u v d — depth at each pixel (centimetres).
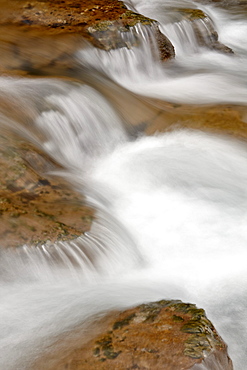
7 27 1033
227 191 715
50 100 789
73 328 452
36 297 493
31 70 901
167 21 1212
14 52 943
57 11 1094
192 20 1232
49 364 414
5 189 596
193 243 623
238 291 556
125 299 493
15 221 550
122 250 572
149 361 411
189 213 671
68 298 492
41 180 634
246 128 851
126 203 681
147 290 523
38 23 1051
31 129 740
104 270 541
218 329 509
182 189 715
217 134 835
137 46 1056
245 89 1052
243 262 597
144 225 642
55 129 764
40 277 516
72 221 570
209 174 746
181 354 416
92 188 681
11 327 456
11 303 484
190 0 1574
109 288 515
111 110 848
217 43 1245
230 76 1123
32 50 960
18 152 655
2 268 511
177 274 571
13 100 768
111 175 740
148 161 769
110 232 580
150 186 718
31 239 531
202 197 702
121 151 803
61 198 614
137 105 901
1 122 709
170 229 641
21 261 518
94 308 477
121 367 407
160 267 580
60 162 727
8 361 420
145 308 470
